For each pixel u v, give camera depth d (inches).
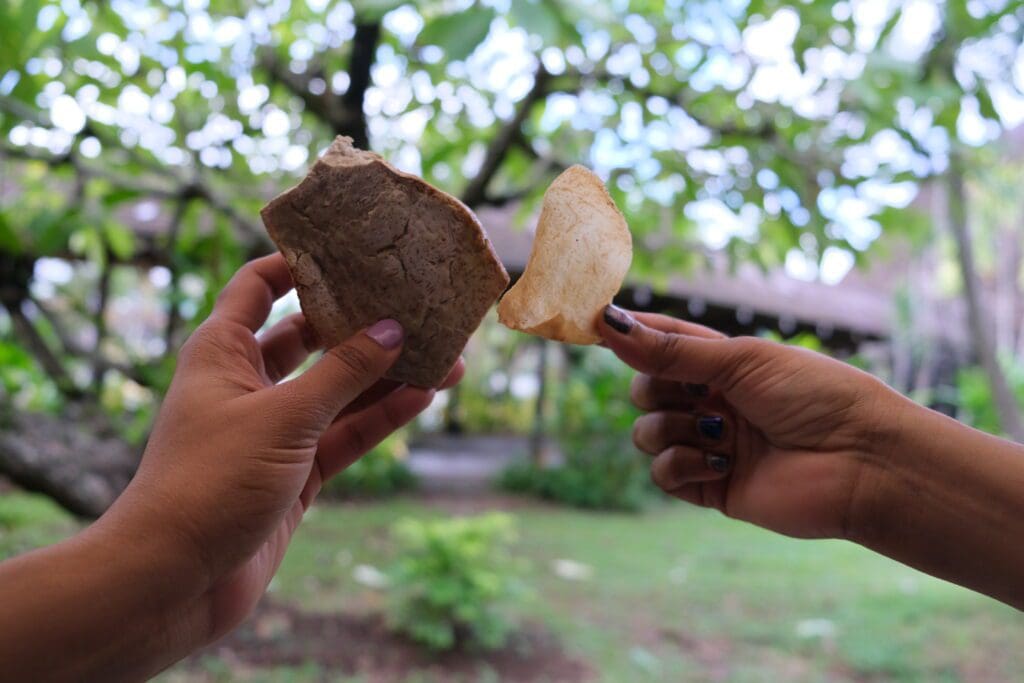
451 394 161.9
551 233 11.6
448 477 107.0
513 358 165.9
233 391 9.6
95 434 32.5
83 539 8.1
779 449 12.2
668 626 46.9
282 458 8.9
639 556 64.9
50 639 7.4
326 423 9.5
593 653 41.6
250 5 27.1
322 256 10.8
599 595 52.6
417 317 11.2
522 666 39.3
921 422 10.6
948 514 10.2
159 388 32.8
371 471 88.4
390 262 10.8
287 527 11.7
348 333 11.2
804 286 115.4
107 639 7.8
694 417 13.5
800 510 11.5
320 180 10.5
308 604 45.0
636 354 11.9
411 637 41.1
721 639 44.9
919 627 47.1
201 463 8.7
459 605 40.2
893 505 10.6
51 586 7.6
